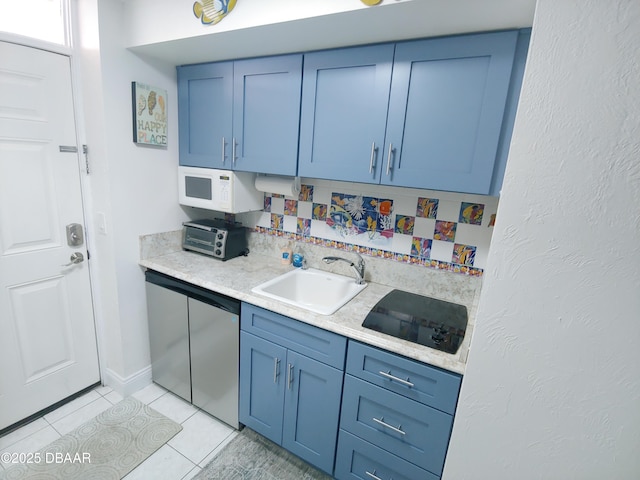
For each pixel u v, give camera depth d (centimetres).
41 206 168
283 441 163
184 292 181
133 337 203
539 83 75
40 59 156
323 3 112
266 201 213
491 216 151
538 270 82
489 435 97
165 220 208
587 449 86
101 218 183
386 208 175
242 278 177
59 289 183
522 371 89
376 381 128
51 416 185
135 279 197
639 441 81
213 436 178
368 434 136
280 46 146
